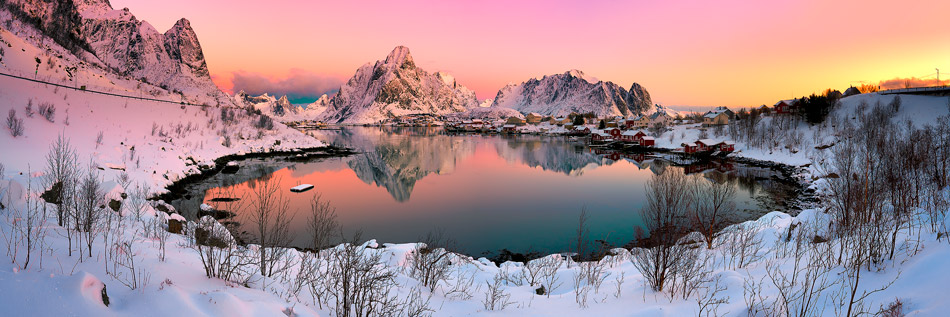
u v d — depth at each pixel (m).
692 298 8.85
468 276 13.95
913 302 6.38
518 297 10.78
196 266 9.47
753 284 8.78
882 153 24.28
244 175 54.84
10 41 72.50
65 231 10.94
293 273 10.47
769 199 42.06
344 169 65.06
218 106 101.00
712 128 113.44
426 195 46.75
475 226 34.22
